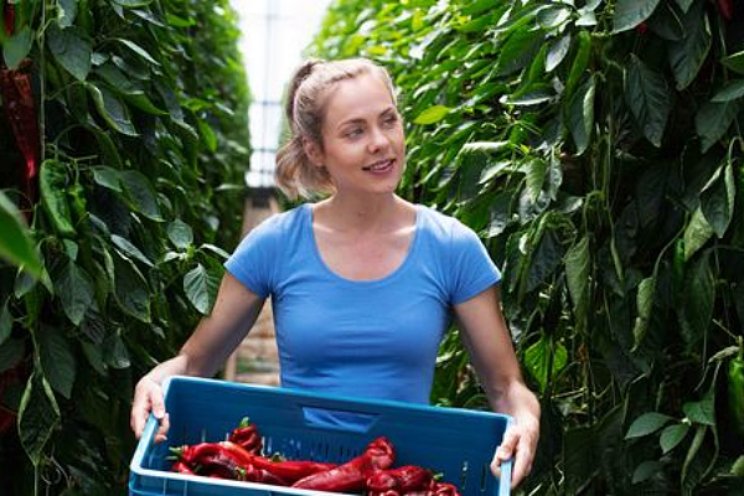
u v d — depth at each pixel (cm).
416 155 292
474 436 169
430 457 173
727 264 180
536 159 192
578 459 194
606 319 193
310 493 142
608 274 189
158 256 222
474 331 181
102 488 204
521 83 201
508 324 206
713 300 175
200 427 179
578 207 192
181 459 163
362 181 174
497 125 230
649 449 190
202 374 194
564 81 196
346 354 177
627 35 188
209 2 510
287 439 179
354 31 485
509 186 206
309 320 178
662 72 188
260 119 1297
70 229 180
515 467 156
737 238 178
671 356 194
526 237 190
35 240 179
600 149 191
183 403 178
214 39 555
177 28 330
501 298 206
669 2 179
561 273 202
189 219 283
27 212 193
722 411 183
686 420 177
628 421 189
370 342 176
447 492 159
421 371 180
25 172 198
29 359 196
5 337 177
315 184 195
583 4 194
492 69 221
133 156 225
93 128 195
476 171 210
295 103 182
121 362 197
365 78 175
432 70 267
